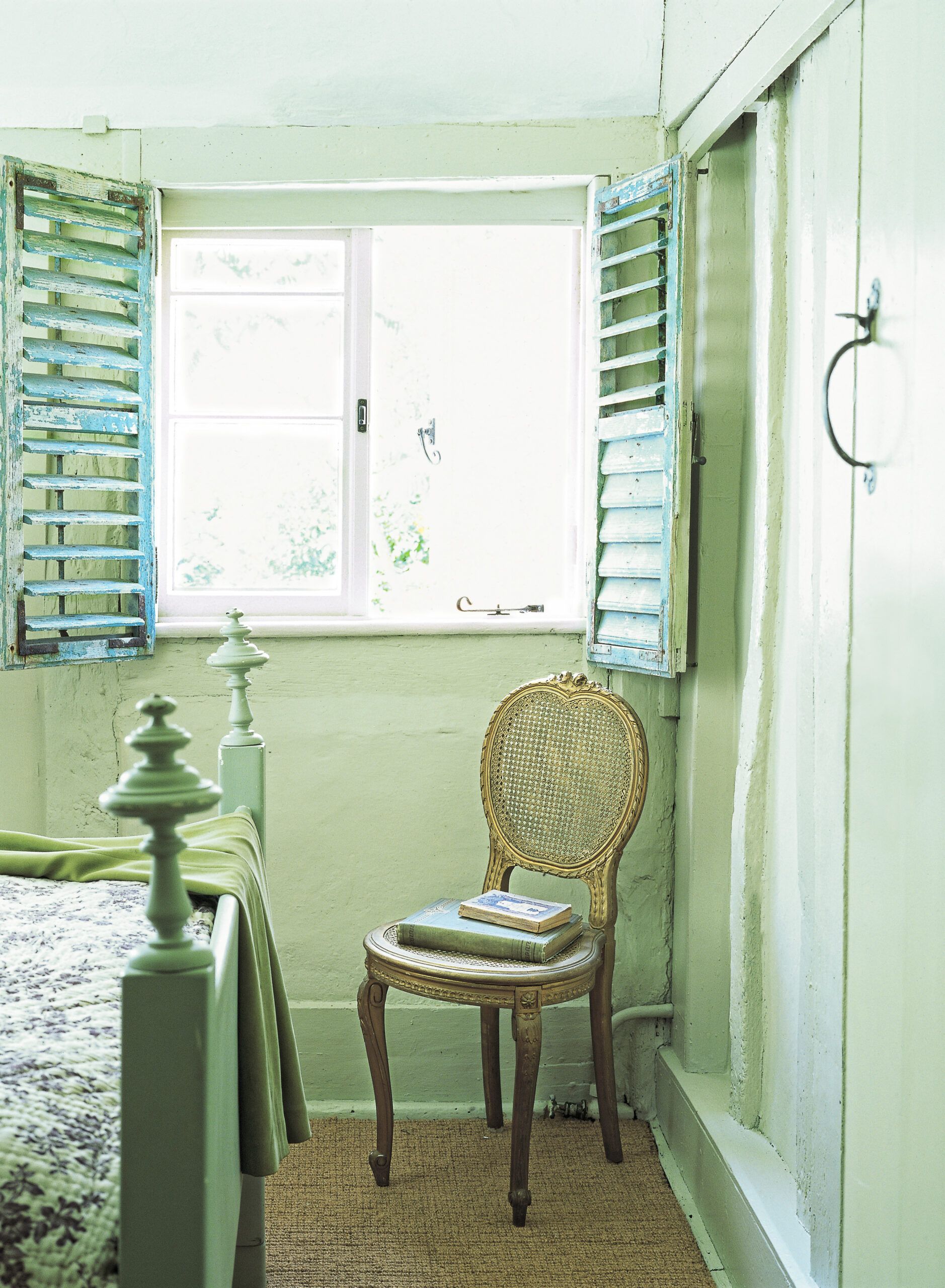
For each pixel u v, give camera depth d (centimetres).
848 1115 163
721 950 257
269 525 311
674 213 241
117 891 169
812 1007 181
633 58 262
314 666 274
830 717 173
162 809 91
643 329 259
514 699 259
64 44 256
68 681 270
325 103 265
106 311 267
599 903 246
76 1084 106
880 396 155
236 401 315
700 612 255
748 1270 195
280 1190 235
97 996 125
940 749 137
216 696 272
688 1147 240
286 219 277
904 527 147
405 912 278
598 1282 204
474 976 214
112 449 253
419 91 264
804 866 190
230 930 136
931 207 139
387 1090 235
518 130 268
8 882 175
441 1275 205
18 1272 91
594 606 270
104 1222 94
